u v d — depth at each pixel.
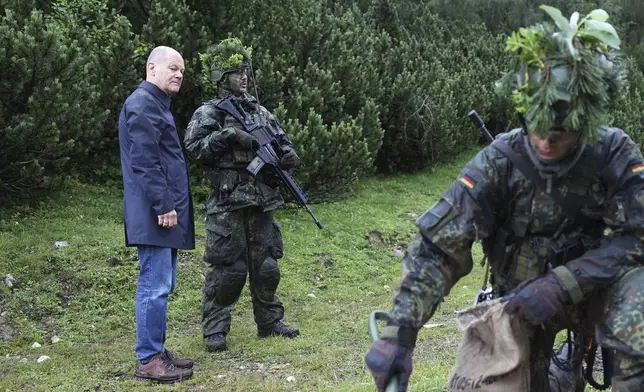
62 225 7.50
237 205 5.38
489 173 2.32
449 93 13.69
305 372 4.88
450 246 2.30
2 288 6.16
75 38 8.45
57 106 7.28
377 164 12.94
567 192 2.29
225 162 5.40
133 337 5.93
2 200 7.79
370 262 8.58
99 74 8.64
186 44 9.30
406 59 13.77
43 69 7.30
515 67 2.24
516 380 2.32
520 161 2.31
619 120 14.88
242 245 5.48
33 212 7.77
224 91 5.62
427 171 13.25
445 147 13.27
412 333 2.24
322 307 6.98
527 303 2.23
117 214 8.20
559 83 2.08
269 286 5.74
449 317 6.58
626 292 2.23
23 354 5.39
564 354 2.91
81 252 6.91
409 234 9.60
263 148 5.50
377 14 15.57
